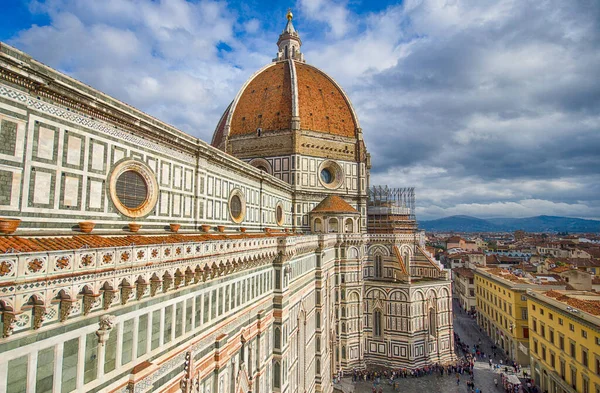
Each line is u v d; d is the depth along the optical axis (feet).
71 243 66.18
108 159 86.99
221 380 108.68
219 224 141.90
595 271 411.75
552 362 215.51
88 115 81.66
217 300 107.14
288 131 290.15
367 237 311.68
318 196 294.05
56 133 73.87
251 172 175.42
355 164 315.78
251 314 131.44
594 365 171.94
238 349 120.88
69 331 59.31
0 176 63.10
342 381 249.75
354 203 311.27
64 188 75.31
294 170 283.38
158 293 80.59
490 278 346.74
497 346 323.16
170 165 110.63
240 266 118.52
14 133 65.57
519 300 287.28
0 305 47.93
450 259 567.59
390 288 274.98
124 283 69.00
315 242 213.05
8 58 62.54
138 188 98.53
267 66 352.90
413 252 317.22
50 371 56.29
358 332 271.90
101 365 65.41
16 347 51.34
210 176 134.72
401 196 348.38
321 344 219.82
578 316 186.91
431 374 259.80
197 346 96.17
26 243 59.06
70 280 56.80
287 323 160.76
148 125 99.04
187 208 118.93
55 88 72.54
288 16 402.31
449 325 286.87
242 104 324.80
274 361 152.46
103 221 85.05
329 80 350.43
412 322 268.41
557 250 633.20
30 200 68.13
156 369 77.46
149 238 90.27
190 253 88.28
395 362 269.44
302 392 185.16
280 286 153.58
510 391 228.43
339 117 320.09
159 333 81.35
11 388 50.72
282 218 246.27
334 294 266.77
